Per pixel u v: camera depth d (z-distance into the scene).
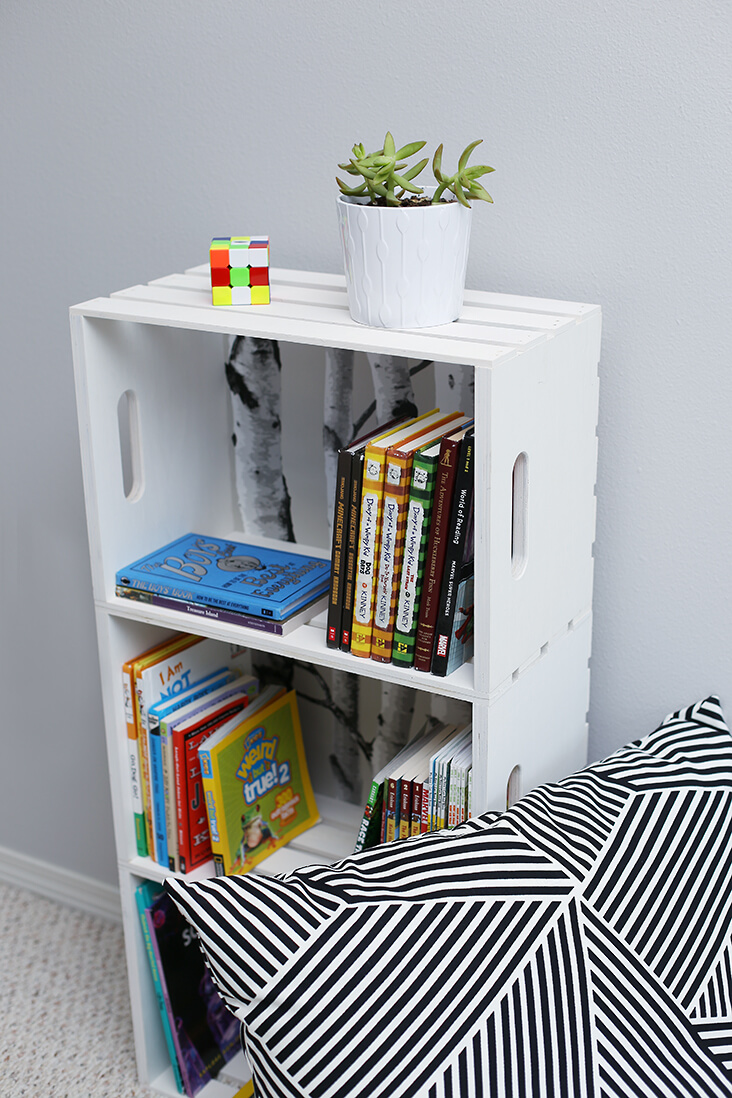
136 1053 1.62
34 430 1.72
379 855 1.08
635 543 1.33
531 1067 1.00
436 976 1.00
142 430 1.37
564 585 1.26
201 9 1.39
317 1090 1.00
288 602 1.27
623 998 1.04
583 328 1.18
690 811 1.16
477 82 1.26
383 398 1.41
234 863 1.44
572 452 1.21
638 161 1.19
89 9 1.46
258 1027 1.02
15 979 1.82
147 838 1.48
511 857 1.07
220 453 1.53
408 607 1.15
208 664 1.52
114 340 1.29
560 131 1.23
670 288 1.22
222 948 1.03
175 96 1.45
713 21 1.11
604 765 1.20
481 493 1.04
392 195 1.09
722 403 1.23
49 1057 1.66
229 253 1.21
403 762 1.29
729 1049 1.07
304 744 1.66
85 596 1.77
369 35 1.30
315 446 1.49
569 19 1.18
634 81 1.17
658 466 1.29
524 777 1.25
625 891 1.08
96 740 1.87
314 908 1.03
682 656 1.35
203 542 1.46
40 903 2.03
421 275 1.11
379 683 1.55
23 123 1.56
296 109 1.38
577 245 1.26
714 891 1.14
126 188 1.53
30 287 1.64
